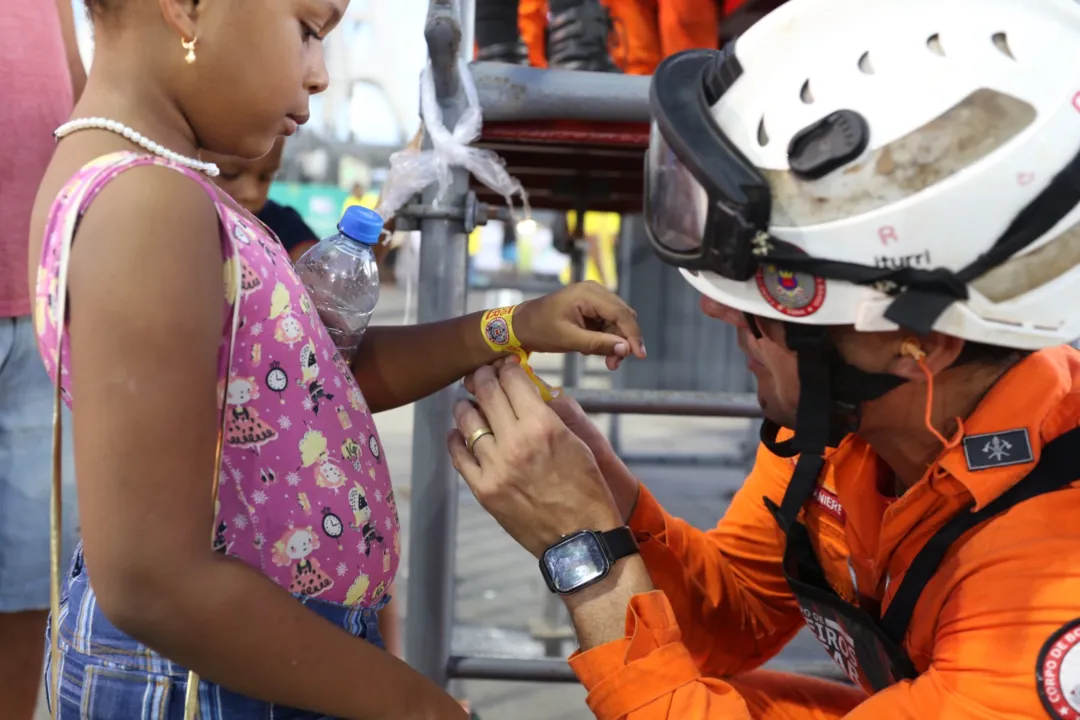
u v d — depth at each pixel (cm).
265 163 161
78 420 65
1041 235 78
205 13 72
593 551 93
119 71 75
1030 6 80
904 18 80
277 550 77
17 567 141
